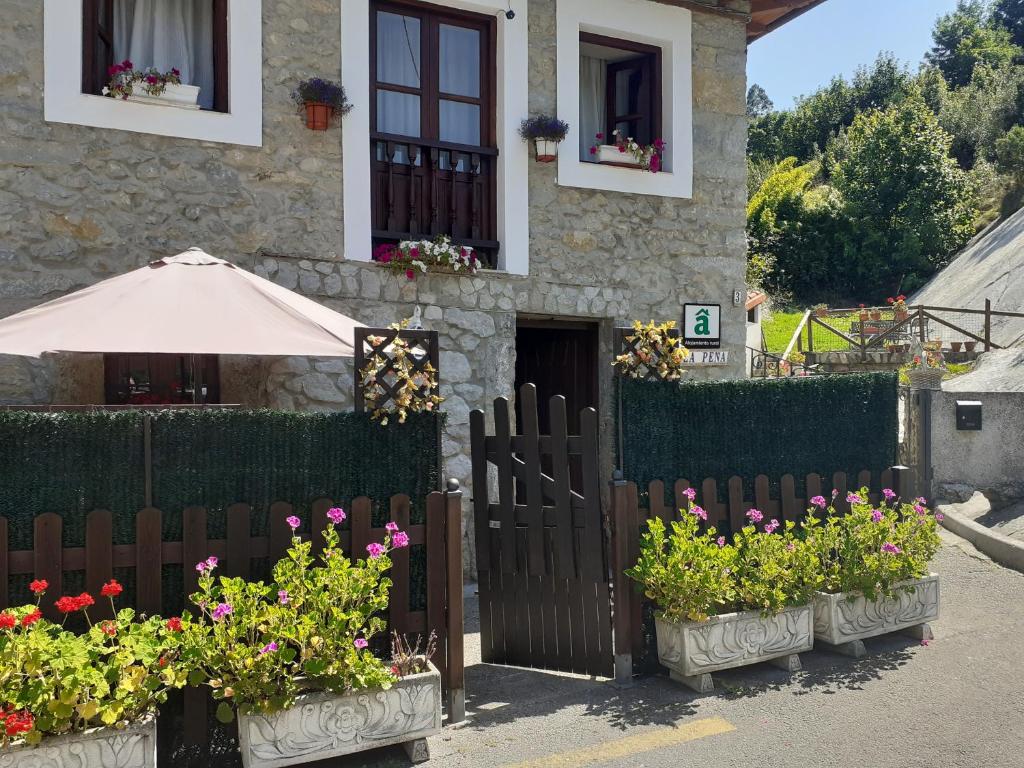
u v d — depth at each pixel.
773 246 32.84
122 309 4.49
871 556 5.16
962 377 10.76
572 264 7.79
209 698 3.70
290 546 4.04
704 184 8.48
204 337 4.35
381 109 7.30
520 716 4.35
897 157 32.03
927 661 5.02
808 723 4.18
